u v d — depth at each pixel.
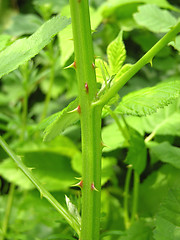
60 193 0.29
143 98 0.16
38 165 0.32
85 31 0.14
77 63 0.15
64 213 0.16
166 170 0.27
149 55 0.14
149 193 0.27
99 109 0.15
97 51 0.36
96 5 0.39
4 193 0.38
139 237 0.23
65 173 0.32
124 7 0.34
